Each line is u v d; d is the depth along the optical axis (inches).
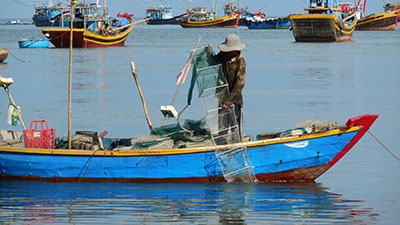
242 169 682.8
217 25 7829.7
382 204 621.9
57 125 1089.4
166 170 686.5
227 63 695.1
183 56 2952.8
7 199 639.1
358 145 902.4
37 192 666.2
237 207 609.3
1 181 714.8
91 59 2815.0
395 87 1646.2
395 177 725.3
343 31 4389.8
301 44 4060.0
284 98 1433.3
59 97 1465.3
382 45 3836.1
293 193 661.3
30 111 1246.3
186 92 1555.1
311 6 4884.4
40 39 3742.6
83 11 3831.2
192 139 710.5
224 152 679.7
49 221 572.4
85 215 588.4
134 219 578.6
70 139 719.7
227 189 673.6
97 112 1234.0
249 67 2320.4
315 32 4286.4
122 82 1814.7
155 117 1176.8
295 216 585.0
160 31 7027.6
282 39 4923.7
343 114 1199.6
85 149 717.9
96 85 1738.4
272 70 2186.3
